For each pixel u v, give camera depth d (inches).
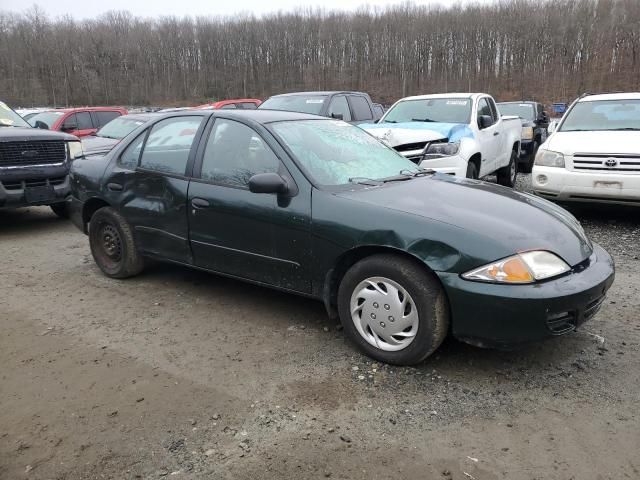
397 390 126.8
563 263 128.0
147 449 107.2
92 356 144.7
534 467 100.9
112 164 197.0
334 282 148.3
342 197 142.8
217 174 166.1
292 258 149.4
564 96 1822.1
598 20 1956.2
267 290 192.2
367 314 138.6
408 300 131.6
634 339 149.8
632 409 118.0
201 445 108.2
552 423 113.7
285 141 157.3
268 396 124.8
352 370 135.8
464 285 123.3
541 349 144.9
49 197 291.7
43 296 189.6
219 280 203.2
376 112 477.1
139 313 173.2
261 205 152.6
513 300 120.0
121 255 198.7
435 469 100.7
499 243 124.0
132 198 188.9
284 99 419.5
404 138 295.6
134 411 119.5
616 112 303.0
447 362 138.9
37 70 1804.9
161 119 189.0
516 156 426.9
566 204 331.9
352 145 175.5
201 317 169.5
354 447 107.1
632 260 219.5
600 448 105.7
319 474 99.8
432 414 117.4
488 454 104.7
